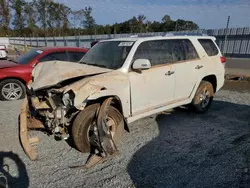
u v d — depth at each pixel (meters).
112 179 2.86
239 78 9.80
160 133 4.26
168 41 4.52
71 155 3.42
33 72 4.24
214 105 6.17
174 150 3.61
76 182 2.79
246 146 3.71
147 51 4.11
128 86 3.67
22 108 4.08
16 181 2.79
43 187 2.69
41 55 6.51
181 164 3.21
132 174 2.97
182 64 4.62
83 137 3.30
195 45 5.07
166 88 4.34
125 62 3.79
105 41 4.70
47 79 3.52
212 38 5.63
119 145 3.77
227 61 12.21
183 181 2.82
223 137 4.08
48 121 3.45
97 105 3.38
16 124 4.58
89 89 3.12
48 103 3.49
